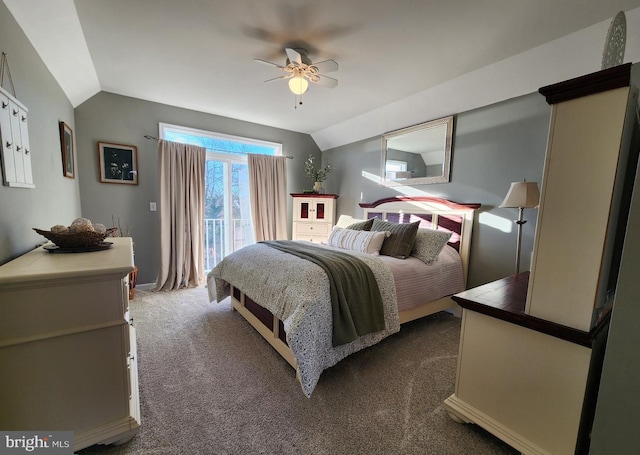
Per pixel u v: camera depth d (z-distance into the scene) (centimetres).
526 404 117
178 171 353
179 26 191
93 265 116
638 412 77
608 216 94
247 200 440
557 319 107
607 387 82
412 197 332
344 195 455
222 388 165
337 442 129
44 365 107
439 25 183
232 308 289
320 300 167
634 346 77
